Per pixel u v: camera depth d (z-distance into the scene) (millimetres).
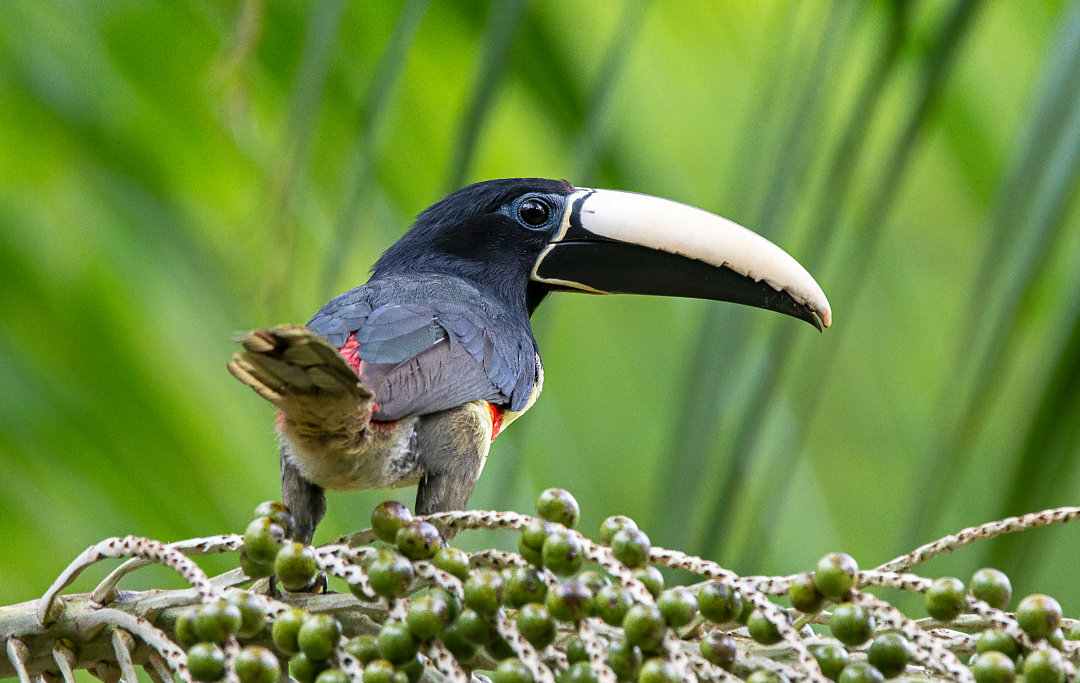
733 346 5402
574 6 6883
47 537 6594
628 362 8578
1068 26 5352
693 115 8297
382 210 7148
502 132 7293
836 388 8711
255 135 6801
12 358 6832
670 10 8281
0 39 7051
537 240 5613
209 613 5141
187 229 7219
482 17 6879
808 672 5109
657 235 5586
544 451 8164
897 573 5156
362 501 7000
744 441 5398
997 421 7430
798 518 8312
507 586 5152
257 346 5223
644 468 8266
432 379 5441
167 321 7074
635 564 5156
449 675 5137
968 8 5379
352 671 5137
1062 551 7953
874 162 7375
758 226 5418
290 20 6645
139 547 5176
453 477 5441
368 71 6848
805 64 5480
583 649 5145
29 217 7062
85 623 5219
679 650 5121
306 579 5164
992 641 5121
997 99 7984
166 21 7164
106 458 6848
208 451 6973
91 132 7168
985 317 5426
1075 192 5328
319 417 5336
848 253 7520
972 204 8422
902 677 5137
